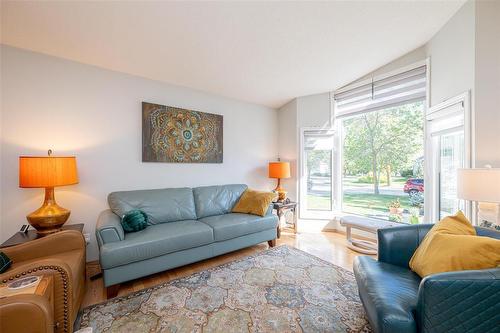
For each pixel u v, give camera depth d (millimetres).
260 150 3953
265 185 4008
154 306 1646
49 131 2195
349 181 3455
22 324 947
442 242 1246
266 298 1738
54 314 1255
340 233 3441
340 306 1640
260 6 1645
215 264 2377
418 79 2514
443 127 2242
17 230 2053
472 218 1886
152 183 2811
